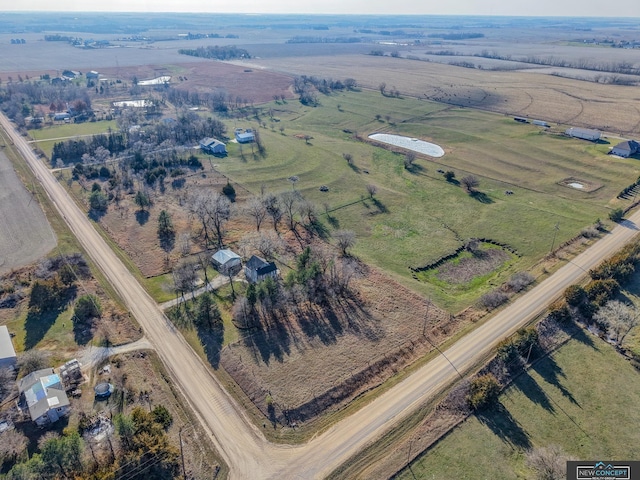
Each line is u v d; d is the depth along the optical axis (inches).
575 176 6181.1
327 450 2464.3
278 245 4537.4
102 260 4259.4
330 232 4852.4
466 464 2369.6
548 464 2256.4
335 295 3754.9
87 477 2121.1
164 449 2327.8
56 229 4751.5
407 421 2630.4
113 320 3449.8
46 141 7554.1
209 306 3405.5
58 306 3570.4
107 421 2593.5
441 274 4215.1
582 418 2647.6
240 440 2524.6
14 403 2696.9
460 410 2687.0
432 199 5644.7
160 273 4067.4
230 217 5078.7
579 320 3432.6
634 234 4648.1
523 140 7539.4
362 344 3228.3
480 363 3038.9
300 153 7165.4
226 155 7052.2
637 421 2630.4
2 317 3440.0
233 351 3142.2
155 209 5285.4
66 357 3065.9
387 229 4943.4
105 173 6200.8
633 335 3307.1
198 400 2780.5
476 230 4918.8
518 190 5841.5
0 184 5738.2
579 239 4601.4
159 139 7573.8
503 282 4033.0
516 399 2760.8
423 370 3002.0
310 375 2942.9
